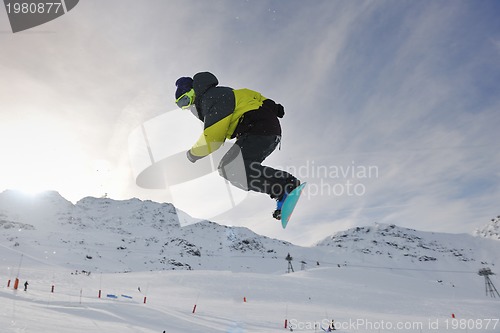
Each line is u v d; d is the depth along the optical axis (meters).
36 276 36.28
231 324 13.47
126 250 170.12
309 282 51.75
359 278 74.19
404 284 70.12
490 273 69.38
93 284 34.06
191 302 26.56
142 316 9.23
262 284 47.62
